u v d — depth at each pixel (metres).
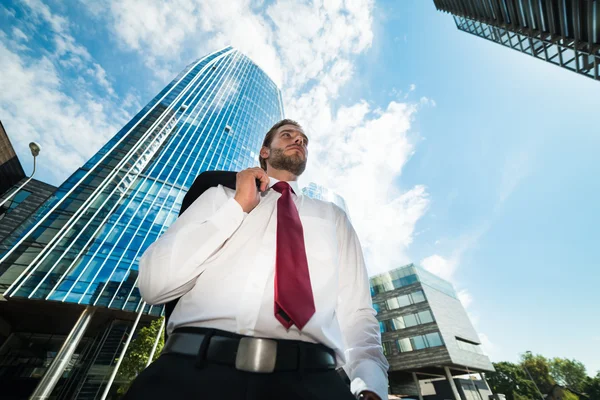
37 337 25.17
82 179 25.27
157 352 17.73
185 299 1.03
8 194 26.95
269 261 1.08
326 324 1.04
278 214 1.15
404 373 33.28
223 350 0.79
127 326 22.19
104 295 19.27
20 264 18.23
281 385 0.77
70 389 17.97
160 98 40.50
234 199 1.14
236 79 61.97
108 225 23.03
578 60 11.60
